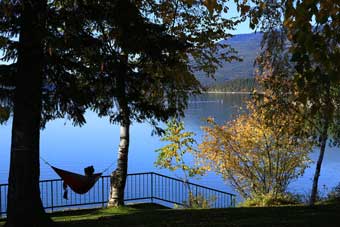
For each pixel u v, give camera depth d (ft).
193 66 45.85
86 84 30.53
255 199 56.08
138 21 28.07
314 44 11.66
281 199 54.03
